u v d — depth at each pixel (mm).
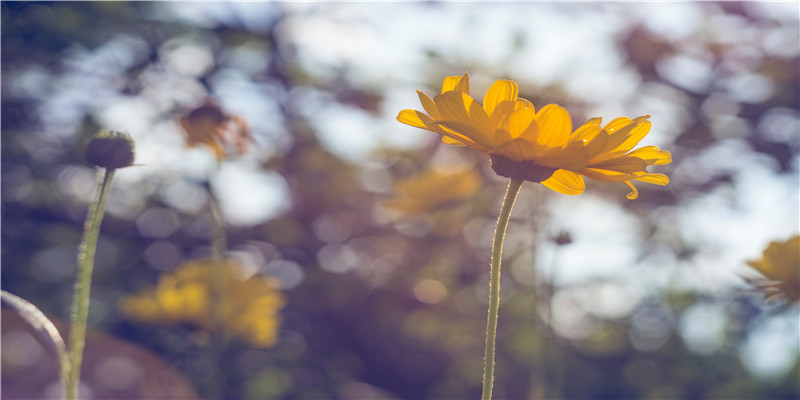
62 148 5168
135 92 4828
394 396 4406
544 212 3523
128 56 4977
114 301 4605
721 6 4387
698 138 4383
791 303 2068
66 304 4629
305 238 4762
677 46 4406
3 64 4934
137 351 4113
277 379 3930
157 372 4035
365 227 4770
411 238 4391
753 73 4465
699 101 4387
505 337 3953
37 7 4836
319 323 4574
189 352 3586
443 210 3805
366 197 4812
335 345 4508
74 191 5160
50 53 4910
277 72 4887
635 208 4164
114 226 4934
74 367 1321
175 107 4590
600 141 1176
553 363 3195
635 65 4375
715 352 4105
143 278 4730
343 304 4551
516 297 3930
